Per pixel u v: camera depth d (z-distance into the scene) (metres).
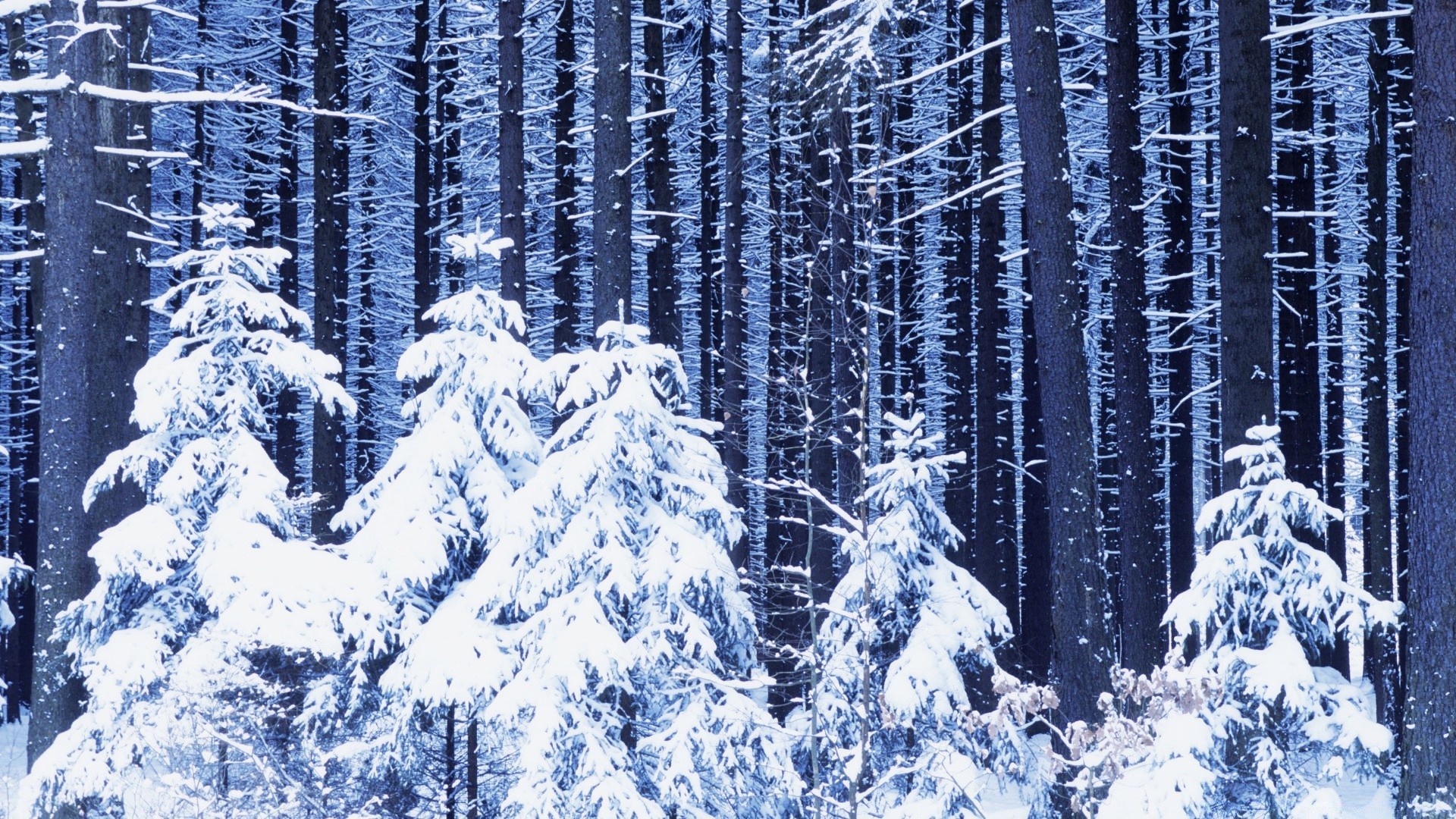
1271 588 9.49
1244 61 10.69
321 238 16.62
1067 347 10.84
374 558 10.84
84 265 11.34
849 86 13.66
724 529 11.19
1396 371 19.91
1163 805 8.43
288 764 10.27
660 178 19.11
